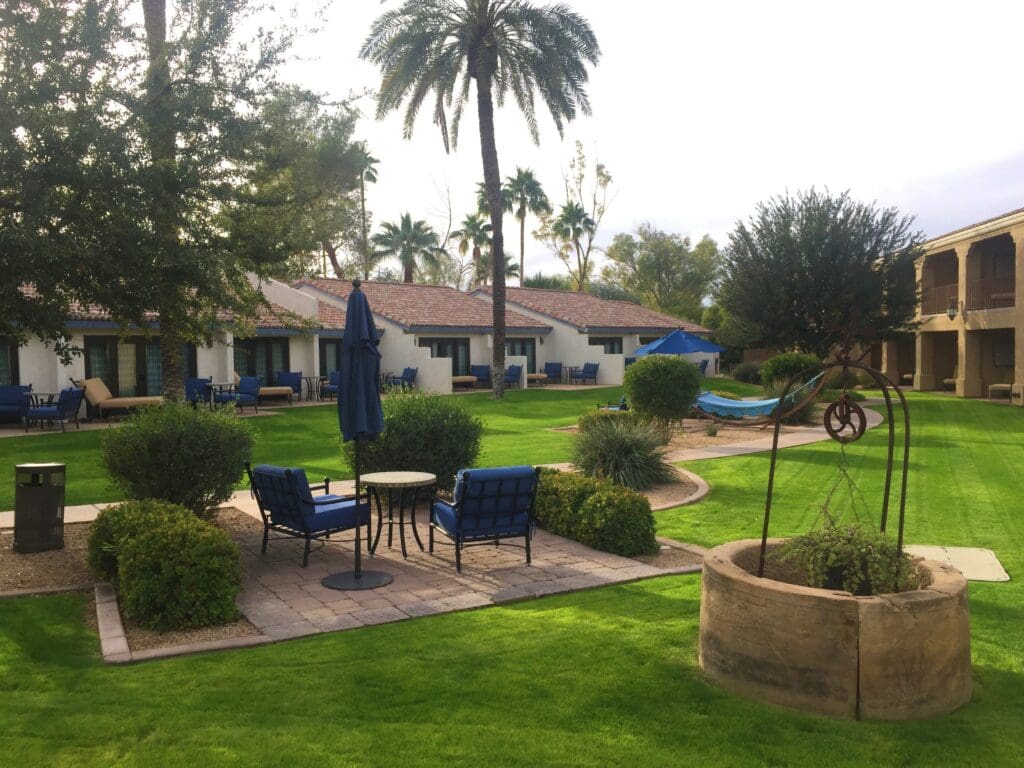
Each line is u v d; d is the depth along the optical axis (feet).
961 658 14.40
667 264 203.51
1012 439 57.21
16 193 23.29
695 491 37.32
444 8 84.64
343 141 82.89
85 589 21.33
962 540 27.94
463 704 14.17
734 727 13.43
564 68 84.17
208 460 27.30
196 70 26.78
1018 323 90.63
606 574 23.34
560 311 129.39
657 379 56.70
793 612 14.23
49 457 46.62
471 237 210.59
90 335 72.18
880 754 12.53
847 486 38.37
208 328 34.58
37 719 13.42
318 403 85.66
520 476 23.57
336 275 159.74
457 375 110.83
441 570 23.79
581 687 14.97
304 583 22.30
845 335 16.22
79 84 23.98
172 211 24.59
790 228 99.40
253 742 12.65
